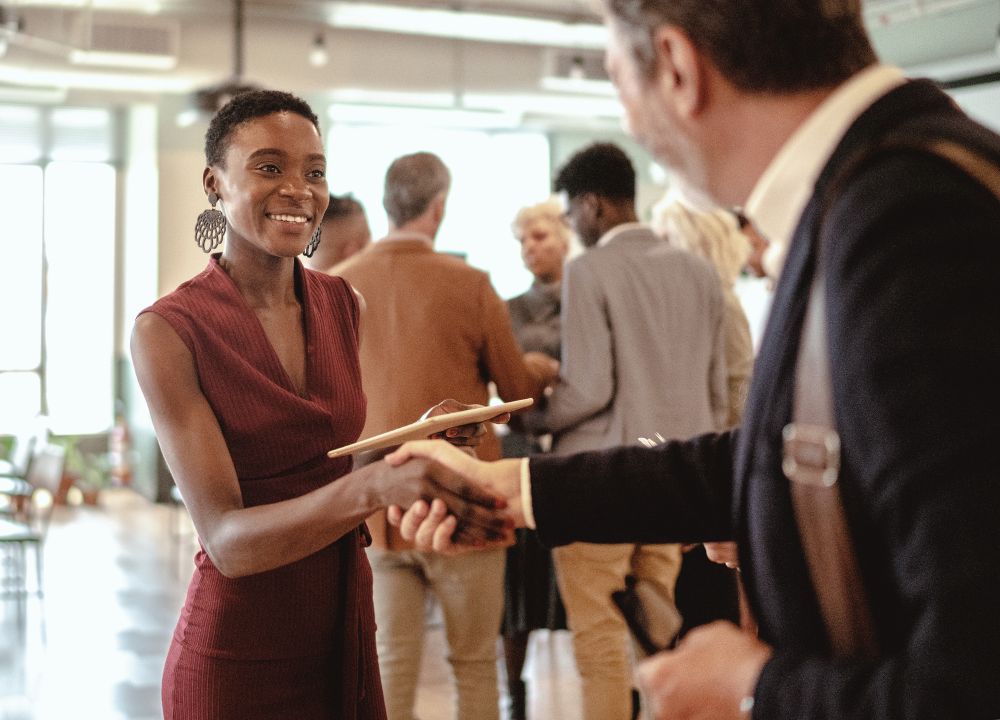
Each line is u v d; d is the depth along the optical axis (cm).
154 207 1134
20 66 965
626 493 131
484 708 308
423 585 314
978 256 80
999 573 76
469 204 1352
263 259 184
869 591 88
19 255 1303
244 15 1021
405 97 1085
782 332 93
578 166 355
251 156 179
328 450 185
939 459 78
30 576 769
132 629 620
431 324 312
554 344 423
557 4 1016
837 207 88
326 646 185
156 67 999
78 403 1316
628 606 132
